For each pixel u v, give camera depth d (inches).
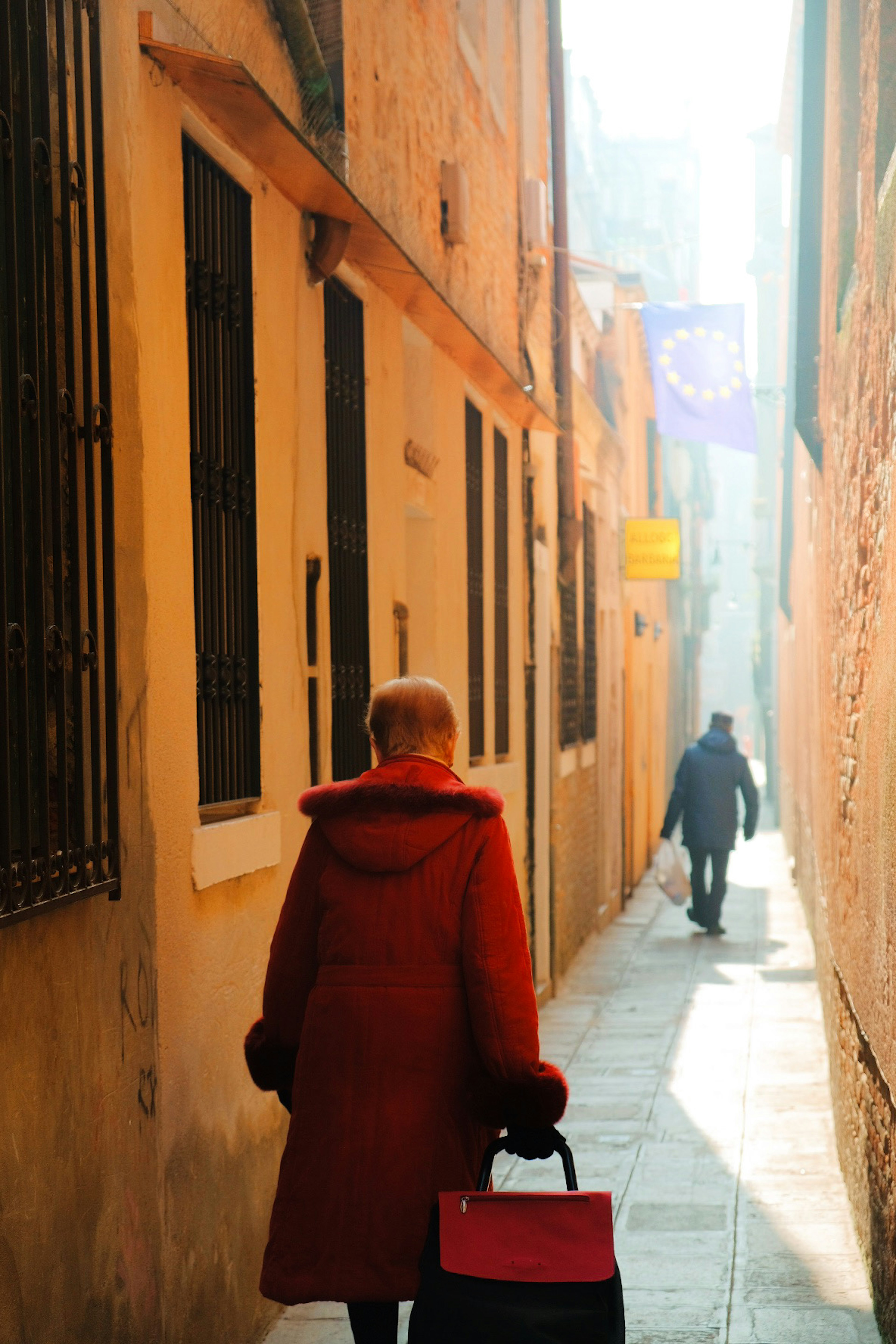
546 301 570.9
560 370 597.6
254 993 227.6
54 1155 149.7
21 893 140.9
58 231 160.6
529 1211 144.2
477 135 438.3
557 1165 330.0
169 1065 189.3
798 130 470.6
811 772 581.6
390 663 325.4
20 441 143.1
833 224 339.3
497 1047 153.6
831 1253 269.9
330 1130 156.4
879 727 238.2
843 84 312.2
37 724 148.4
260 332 237.6
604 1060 438.0
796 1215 292.7
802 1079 408.8
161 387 193.0
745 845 1275.8
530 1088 153.6
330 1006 159.3
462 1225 144.0
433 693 174.7
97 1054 163.6
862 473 272.1
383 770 167.6
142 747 181.9
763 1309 242.2
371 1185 154.3
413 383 376.8
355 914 161.2
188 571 201.6
